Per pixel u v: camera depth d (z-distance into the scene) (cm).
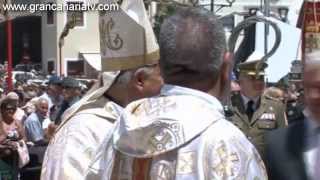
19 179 733
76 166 316
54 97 1397
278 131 281
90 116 329
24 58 3978
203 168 227
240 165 225
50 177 319
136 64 334
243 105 658
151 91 335
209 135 229
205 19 240
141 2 338
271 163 276
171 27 240
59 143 323
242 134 233
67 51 3328
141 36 334
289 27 1280
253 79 651
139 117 241
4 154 713
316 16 703
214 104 239
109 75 346
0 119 778
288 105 805
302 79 275
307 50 281
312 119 275
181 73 240
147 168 238
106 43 343
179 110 235
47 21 3584
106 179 249
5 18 914
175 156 232
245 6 2422
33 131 959
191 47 238
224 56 243
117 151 246
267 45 1174
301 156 272
